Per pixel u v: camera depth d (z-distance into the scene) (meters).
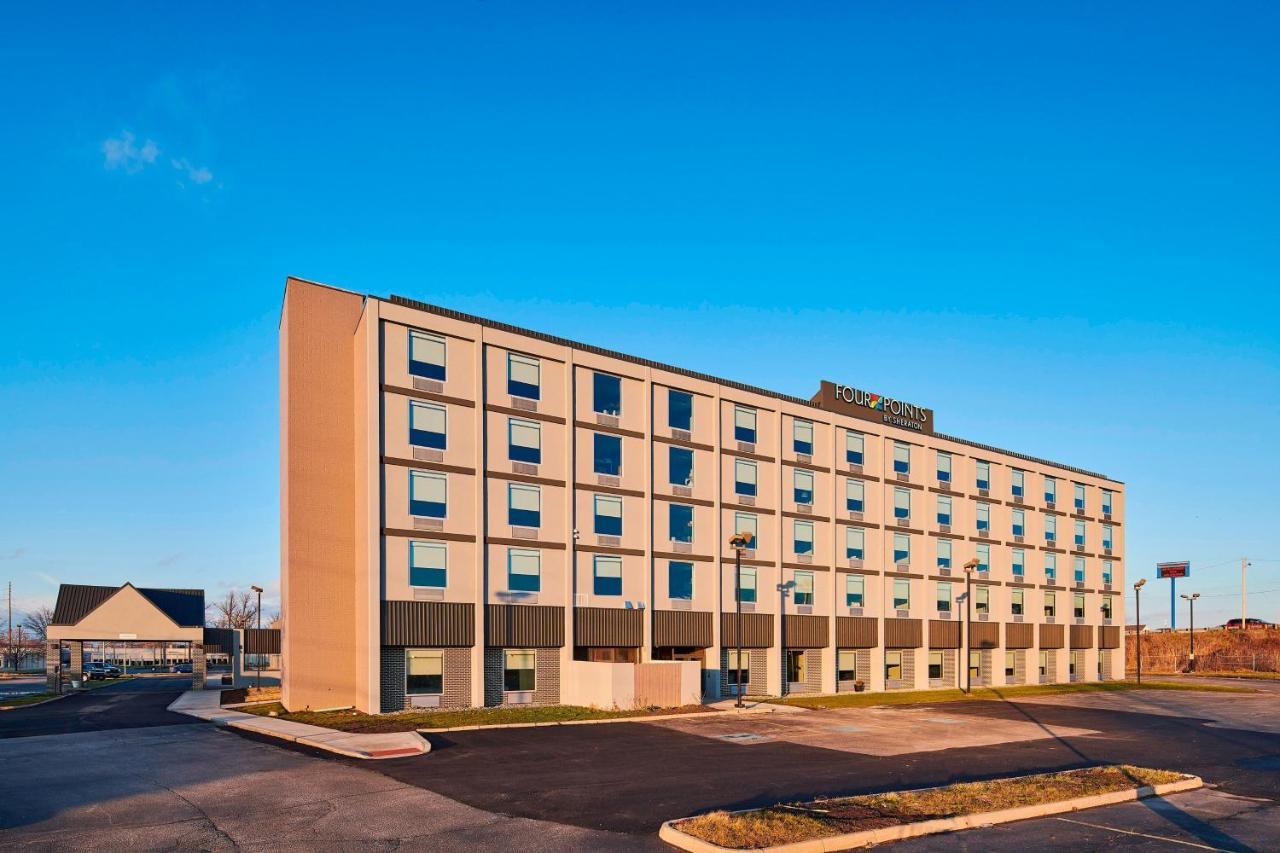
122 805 15.62
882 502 52.72
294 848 12.81
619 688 34.22
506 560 36.12
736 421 45.84
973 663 57.09
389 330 34.16
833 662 48.28
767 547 46.19
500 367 37.09
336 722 28.50
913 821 14.23
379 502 33.00
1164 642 99.19
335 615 34.44
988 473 60.12
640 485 41.09
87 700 45.03
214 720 29.86
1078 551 66.38
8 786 17.39
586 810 15.55
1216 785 19.72
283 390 36.41
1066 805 16.30
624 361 41.44
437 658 34.06
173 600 61.50
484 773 19.38
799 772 20.25
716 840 12.68
